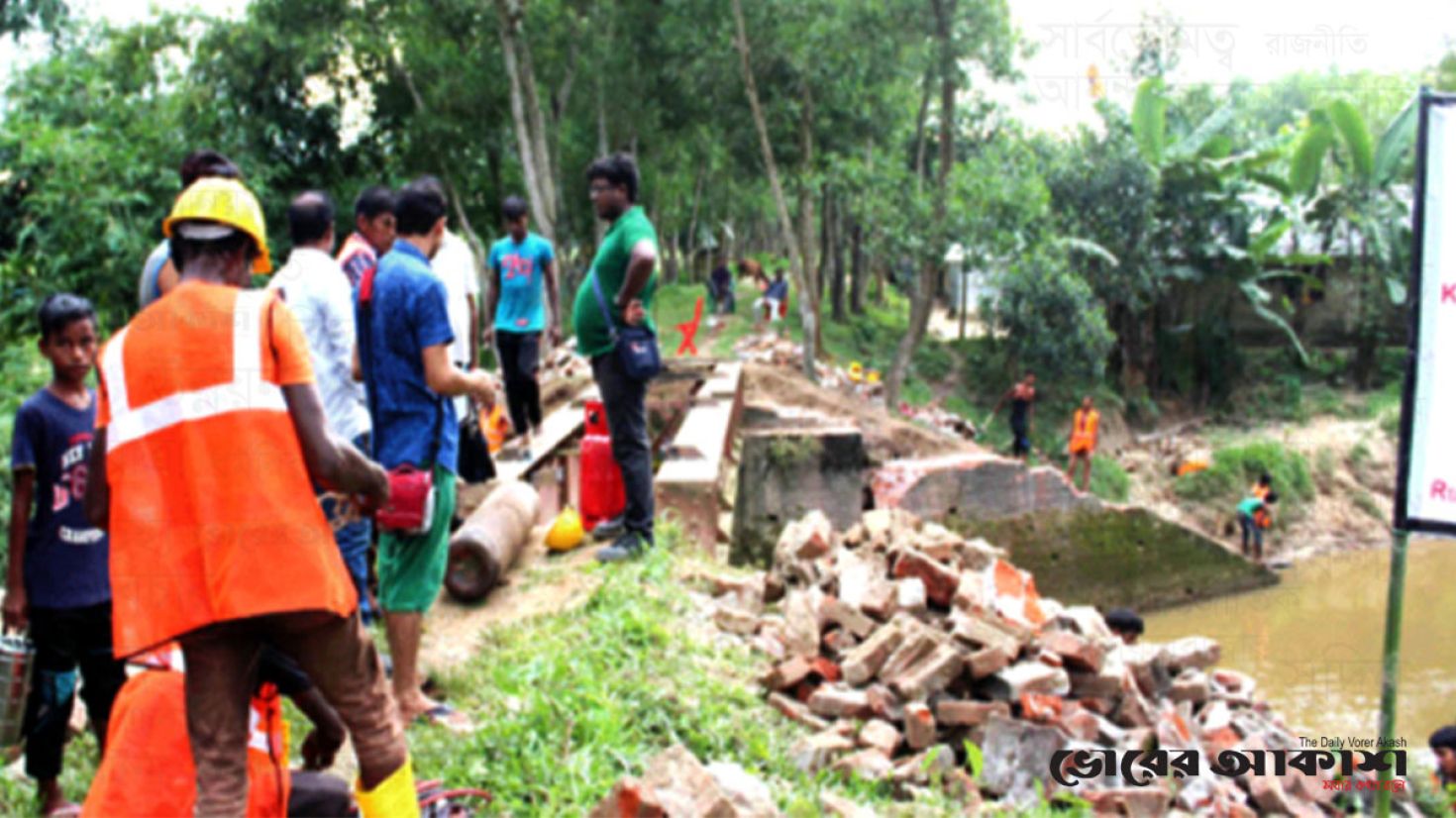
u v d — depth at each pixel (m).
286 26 25.59
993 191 23.20
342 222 26.28
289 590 2.86
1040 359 25.92
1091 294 24.91
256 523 2.84
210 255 3.06
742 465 10.65
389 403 4.75
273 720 3.27
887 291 47.09
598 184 6.40
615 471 7.49
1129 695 6.18
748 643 6.23
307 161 27.16
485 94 27.33
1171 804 5.59
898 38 23.11
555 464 9.87
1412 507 3.91
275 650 3.21
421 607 4.85
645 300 6.62
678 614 6.39
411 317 4.70
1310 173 25.05
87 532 4.12
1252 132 26.78
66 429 4.08
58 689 4.11
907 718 5.45
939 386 29.09
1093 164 25.64
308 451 2.96
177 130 19.19
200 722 2.90
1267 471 21.25
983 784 5.32
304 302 4.88
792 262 23.48
